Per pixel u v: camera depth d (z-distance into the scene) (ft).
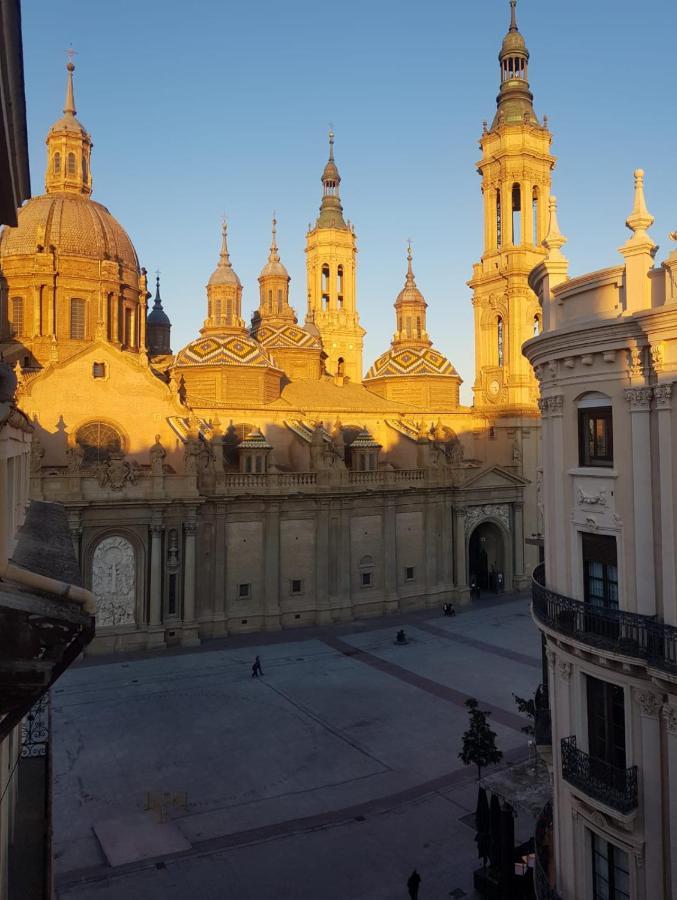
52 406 178.09
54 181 226.38
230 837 91.45
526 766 109.09
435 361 265.13
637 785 57.11
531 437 244.63
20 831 57.31
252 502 190.49
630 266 60.44
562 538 67.15
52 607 23.12
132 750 116.47
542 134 242.78
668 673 52.54
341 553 201.26
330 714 132.77
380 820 96.32
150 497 171.42
